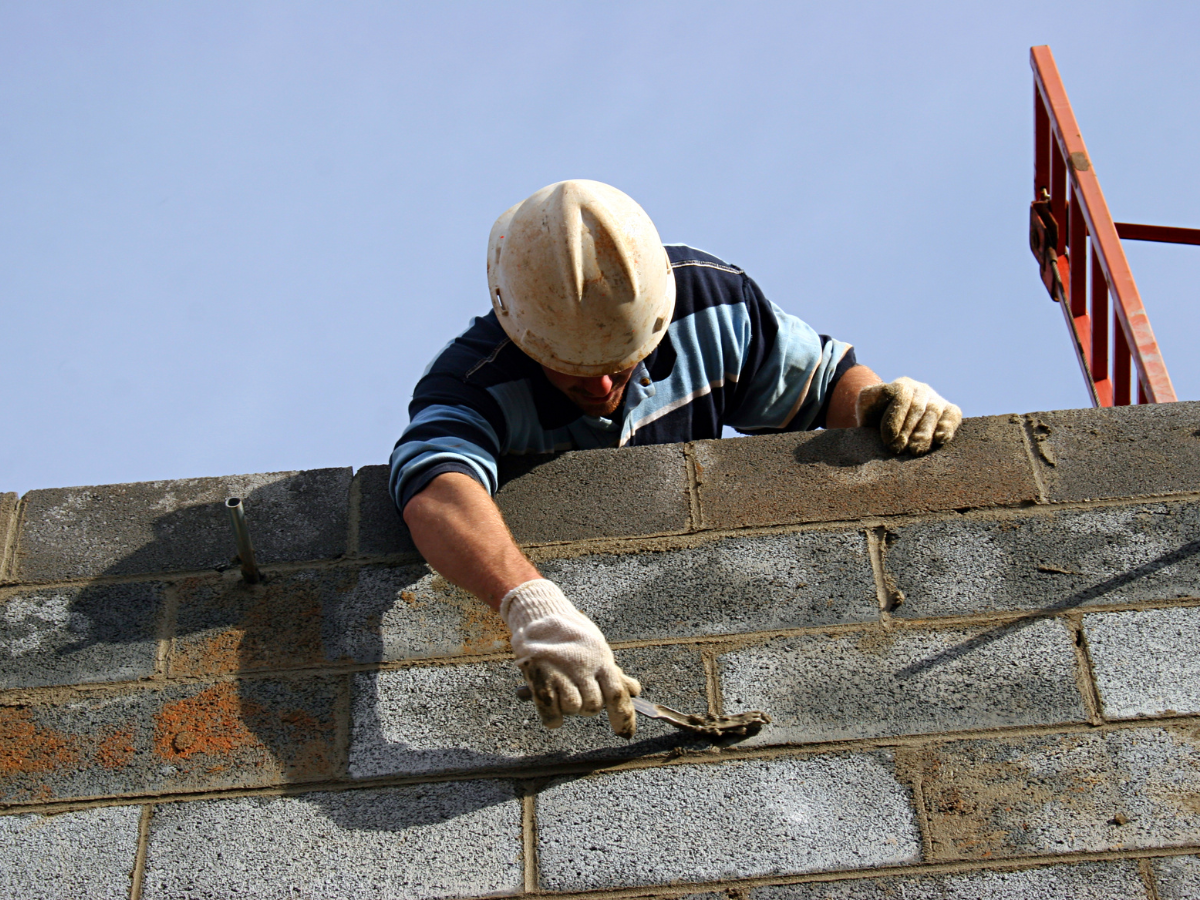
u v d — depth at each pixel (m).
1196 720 2.89
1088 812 2.80
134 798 2.99
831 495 3.27
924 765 2.88
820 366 3.85
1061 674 2.97
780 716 2.97
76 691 3.15
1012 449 3.31
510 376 3.41
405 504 3.13
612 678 2.70
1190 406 3.34
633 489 3.33
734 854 2.81
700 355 3.67
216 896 2.85
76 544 3.39
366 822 2.92
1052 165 5.24
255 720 3.07
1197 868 2.71
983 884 2.74
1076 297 5.05
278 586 3.28
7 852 2.93
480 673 3.10
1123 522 3.17
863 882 2.76
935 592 3.11
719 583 3.17
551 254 3.25
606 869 2.82
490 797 2.93
